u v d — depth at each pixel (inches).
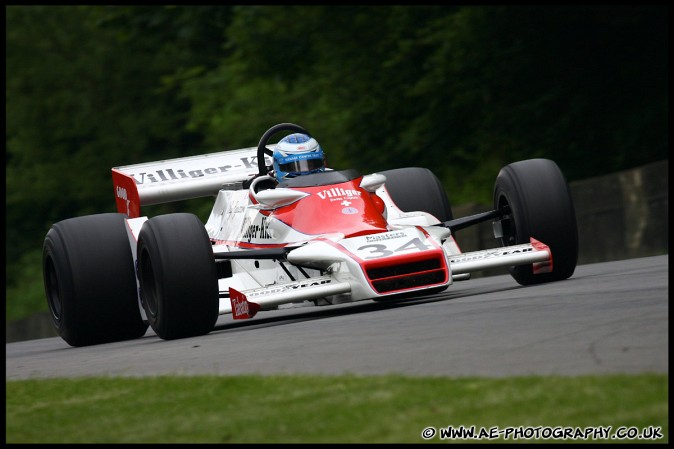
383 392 659.4
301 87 3238.2
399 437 561.9
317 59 2984.7
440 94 2726.4
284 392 705.0
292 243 1171.3
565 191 1187.9
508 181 1204.5
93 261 1299.2
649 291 969.5
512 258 1132.5
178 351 1018.7
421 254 1069.1
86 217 1333.7
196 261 1132.5
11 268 4485.7
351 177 1229.1
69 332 1316.4
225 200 1398.9
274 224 1210.6
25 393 877.2
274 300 1053.8
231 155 1636.3
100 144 4456.2
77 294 1290.6
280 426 618.5
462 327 889.5
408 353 794.8
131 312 1314.0
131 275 1310.3
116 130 4461.1
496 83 2637.8
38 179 4451.3
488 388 632.4
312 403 662.5
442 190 1398.9
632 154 2486.5
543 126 2628.0
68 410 767.1
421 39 2783.0
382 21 2859.3
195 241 1139.9
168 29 3366.1
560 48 2591.0
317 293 1058.7
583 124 2566.4
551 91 2591.0
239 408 681.6
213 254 1152.8
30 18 4584.2
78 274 1291.8
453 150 2778.1
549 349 735.1
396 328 941.2
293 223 1185.4
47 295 1375.5
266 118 3243.1
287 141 1283.2
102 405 764.0
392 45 2847.0
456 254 1172.5
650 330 753.0
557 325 829.8
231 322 1412.4
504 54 2598.4
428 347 809.5
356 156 2935.5
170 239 1135.0
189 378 805.9
